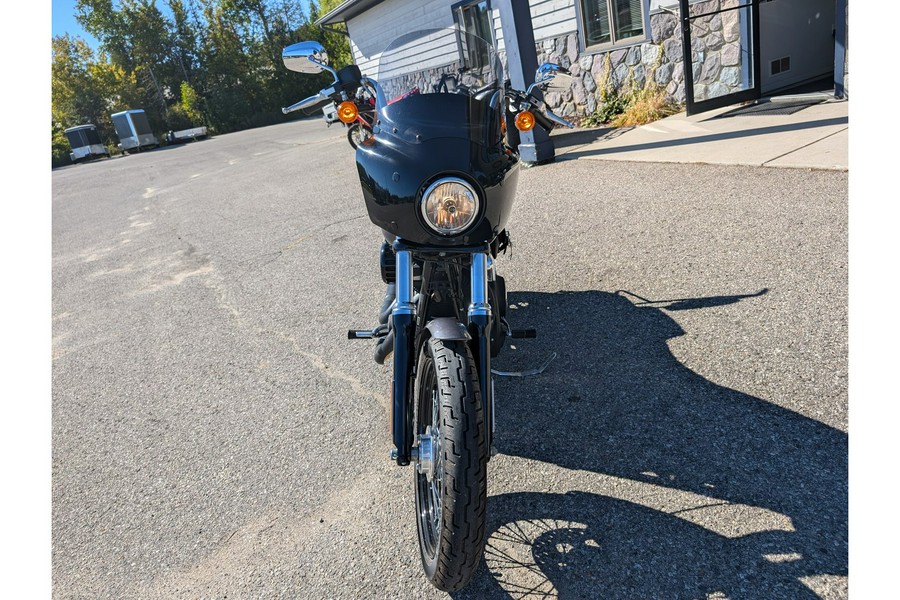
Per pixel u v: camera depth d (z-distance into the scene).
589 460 2.71
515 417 3.09
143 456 3.39
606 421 2.94
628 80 10.30
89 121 47.50
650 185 6.20
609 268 4.58
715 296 3.87
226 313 5.31
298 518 2.71
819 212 4.64
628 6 9.97
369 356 4.09
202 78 48.69
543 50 11.80
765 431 2.69
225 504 2.89
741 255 4.30
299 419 3.49
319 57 2.84
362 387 3.72
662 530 2.28
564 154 8.42
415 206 2.23
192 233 8.63
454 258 2.46
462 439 1.90
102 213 12.20
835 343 3.15
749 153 6.34
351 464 3.02
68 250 9.03
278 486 2.95
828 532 2.16
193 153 25.62
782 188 5.25
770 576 2.03
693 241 4.70
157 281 6.63
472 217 2.21
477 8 13.69
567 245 5.16
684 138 7.66
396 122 2.49
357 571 2.37
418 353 2.41
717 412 2.86
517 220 6.05
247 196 10.98
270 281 5.93
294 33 47.78
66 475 3.33
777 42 8.96
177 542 2.70
